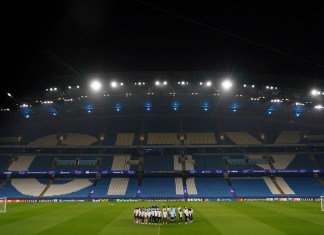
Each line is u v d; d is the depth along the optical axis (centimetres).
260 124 8362
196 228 2973
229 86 6041
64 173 7344
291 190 6912
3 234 2738
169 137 7956
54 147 7744
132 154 7919
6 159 7706
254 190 6950
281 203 5859
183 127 8262
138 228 2991
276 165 7438
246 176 7525
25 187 7144
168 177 7512
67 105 7981
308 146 7719
